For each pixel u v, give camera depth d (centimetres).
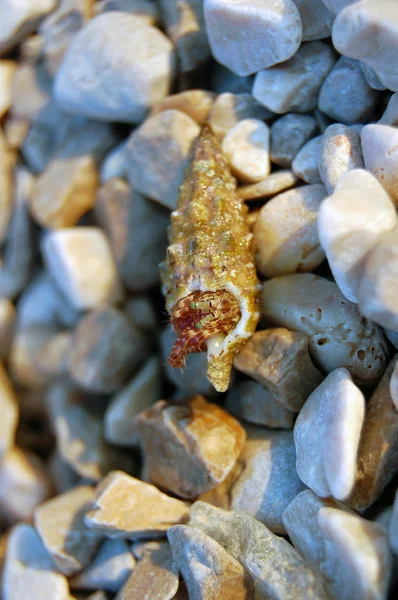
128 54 20
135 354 21
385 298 16
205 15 18
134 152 20
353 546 16
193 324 17
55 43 21
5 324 23
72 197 21
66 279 21
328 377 17
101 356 21
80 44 20
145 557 18
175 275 18
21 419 23
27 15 21
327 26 18
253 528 17
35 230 22
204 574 17
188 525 18
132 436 20
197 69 20
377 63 17
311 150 18
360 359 17
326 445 16
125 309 21
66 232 21
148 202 20
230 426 18
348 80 18
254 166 18
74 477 21
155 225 20
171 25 20
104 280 21
